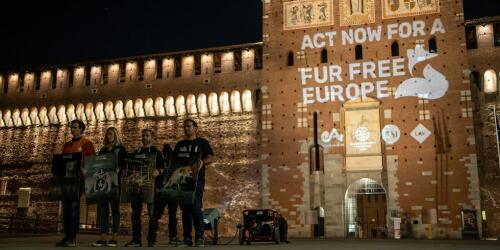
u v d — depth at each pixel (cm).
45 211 5269
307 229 4422
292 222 4475
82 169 1498
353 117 4566
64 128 5469
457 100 4378
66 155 1491
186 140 1549
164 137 5069
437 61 4488
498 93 4400
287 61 4825
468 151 4269
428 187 4278
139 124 5194
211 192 4803
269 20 4947
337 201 4428
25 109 5650
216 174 4838
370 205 4819
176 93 5122
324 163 4531
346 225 4406
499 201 4200
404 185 4328
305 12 4872
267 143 4694
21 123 5656
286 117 4706
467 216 4153
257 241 2383
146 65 5294
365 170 4428
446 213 4197
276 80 4803
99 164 1519
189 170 1514
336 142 4547
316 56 4756
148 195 1502
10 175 5531
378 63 4606
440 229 4178
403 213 4278
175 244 1551
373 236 4506
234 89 4956
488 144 4325
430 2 4606
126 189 1511
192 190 1499
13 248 1291
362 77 4612
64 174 1477
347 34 4728
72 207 1460
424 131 4388
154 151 1539
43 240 2306
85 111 5400
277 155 4647
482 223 4184
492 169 4272
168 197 1498
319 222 4447
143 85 5247
